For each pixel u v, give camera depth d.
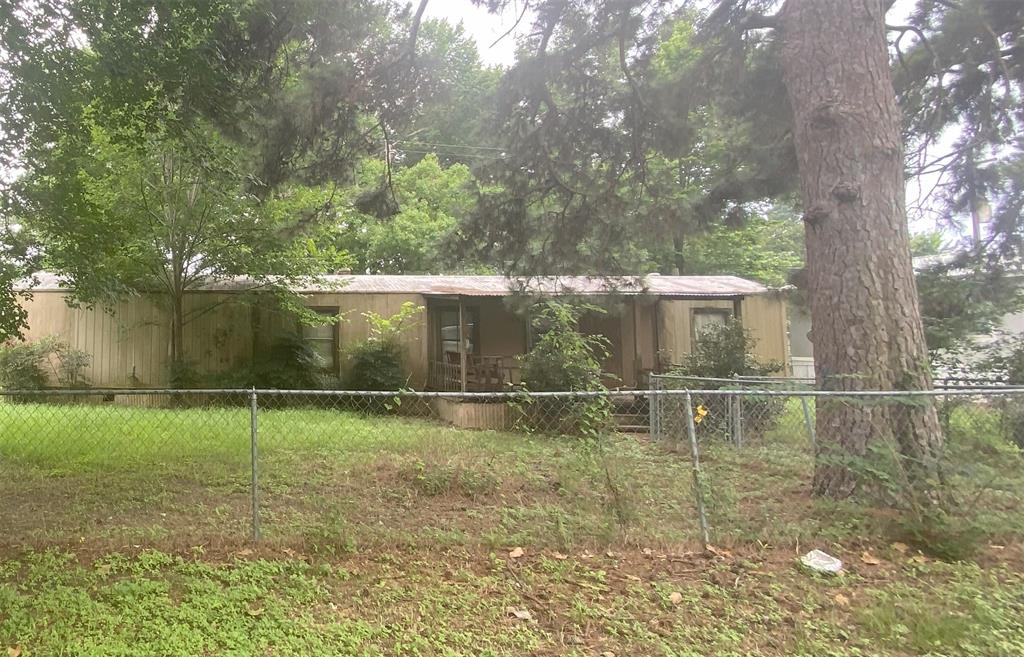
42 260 6.60
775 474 6.32
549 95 8.24
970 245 9.35
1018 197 8.98
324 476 6.50
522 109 8.36
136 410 9.90
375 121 8.08
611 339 14.75
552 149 8.72
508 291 10.95
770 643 3.24
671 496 5.27
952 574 4.06
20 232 6.43
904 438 5.00
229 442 8.04
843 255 5.38
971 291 8.47
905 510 4.60
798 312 10.10
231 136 6.52
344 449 7.64
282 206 12.52
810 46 5.67
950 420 5.41
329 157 7.97
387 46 7.42
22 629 3.18
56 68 5.27
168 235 12.48
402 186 24.14
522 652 3.12
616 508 4.82
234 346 14.20
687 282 15.08
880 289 5.28
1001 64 7.71
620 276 10.05
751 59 8.31
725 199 9.54
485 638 3.24
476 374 13.07
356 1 6.72
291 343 13.52
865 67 5.50
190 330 13.96
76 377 13.32
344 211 12.90
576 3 7.39
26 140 5.67
